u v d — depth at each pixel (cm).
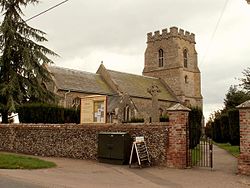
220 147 2864
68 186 902
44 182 950
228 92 4544
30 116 2166
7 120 2522
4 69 2581
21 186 873
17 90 2484
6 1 2567
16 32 2589
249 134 1139
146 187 923
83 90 4209
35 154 1830
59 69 4331
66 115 2280
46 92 2683
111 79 4891
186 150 1310
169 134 1330
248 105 1145
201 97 6575
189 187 931
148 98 5138
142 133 1421
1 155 1491
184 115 1319
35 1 2622
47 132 1805
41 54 2620
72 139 1691
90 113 1709
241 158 1151
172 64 6247
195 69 6638
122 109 4162
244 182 1007
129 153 1419
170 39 6316
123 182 998
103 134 1484
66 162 1484
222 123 3020
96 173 1170
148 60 6631
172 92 6156
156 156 1365
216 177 1095
